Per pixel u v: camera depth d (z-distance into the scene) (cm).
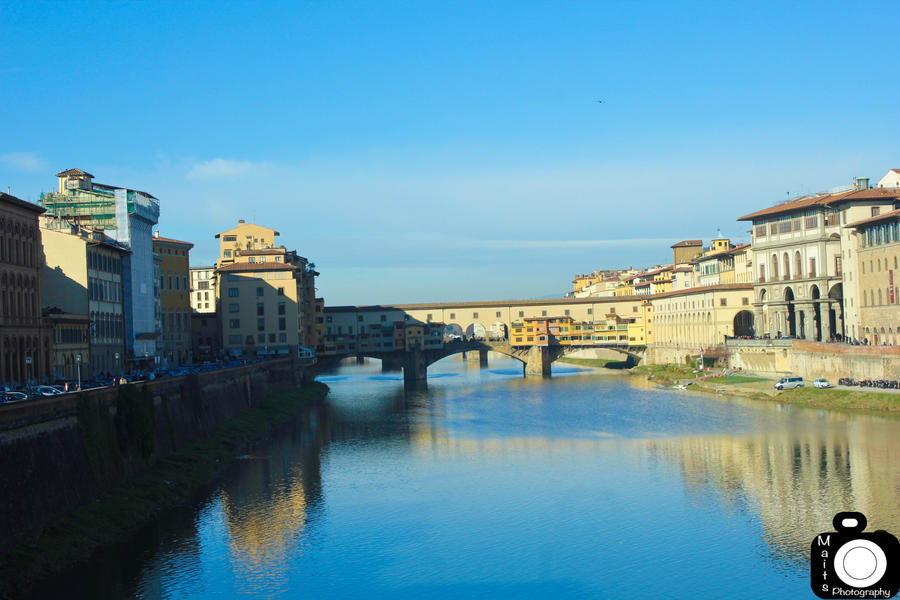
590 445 12262
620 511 8638
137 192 15762
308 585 6806
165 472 9731
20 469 6906
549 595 6575
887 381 14562
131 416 9269
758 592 6531
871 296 16700
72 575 6794
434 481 10125
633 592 6600
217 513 8681
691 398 17812
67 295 12650
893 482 9188
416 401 18988
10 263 10250
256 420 14400
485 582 6856
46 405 7438
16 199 10325
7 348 10025
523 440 12900
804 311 19912
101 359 13325
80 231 13600
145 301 15812
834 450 10950
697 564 7106
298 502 9150
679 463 10731
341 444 12800
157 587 6656
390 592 6662
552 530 8088
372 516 8612
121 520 7975
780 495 8931
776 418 14012
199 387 12194
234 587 6725
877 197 17738
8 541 6612
